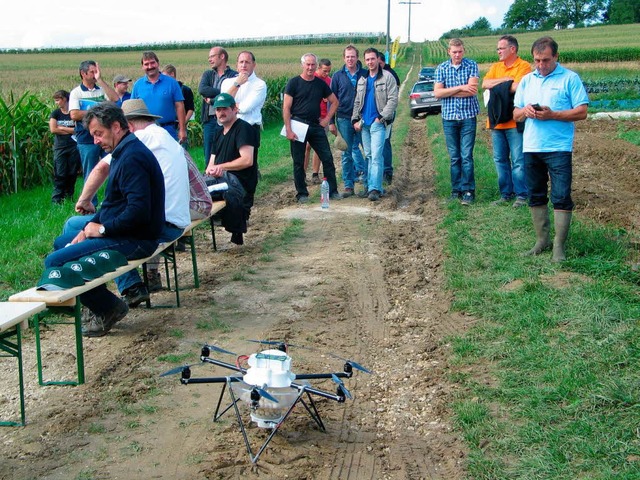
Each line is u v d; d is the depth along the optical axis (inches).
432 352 218.2
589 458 149.5
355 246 346.9
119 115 228.2
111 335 235.1
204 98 448.1
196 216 291.1
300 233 376.2
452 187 427.8
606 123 937.5
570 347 201.8
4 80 1407.5
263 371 156.7
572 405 170.6
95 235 228.7
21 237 357.4
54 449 162.7
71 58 3093.0
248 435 169.3
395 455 162.6
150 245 235.8
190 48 4554.6
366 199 464.1
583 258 276.7
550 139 274.5
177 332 235.3
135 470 154.3
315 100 443.2
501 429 166.1
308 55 434.9
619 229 329.7
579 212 385.7
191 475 152.3
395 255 333.1
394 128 925.8
